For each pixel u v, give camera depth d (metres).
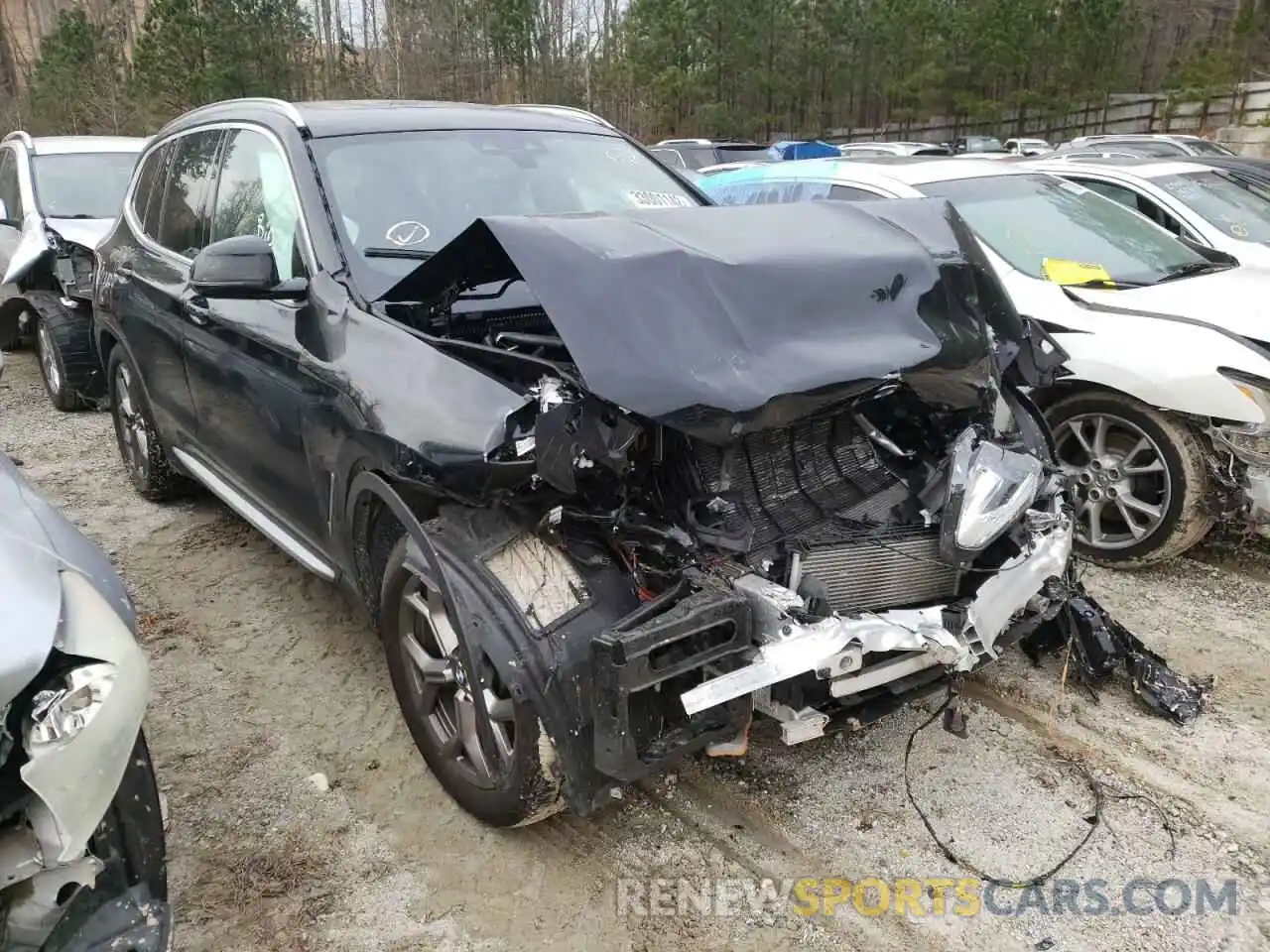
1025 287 5.06
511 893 2.71
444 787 3.01
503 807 2.73
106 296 5.09
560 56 37.47
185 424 4.49
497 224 2.71
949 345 2.92
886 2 34.88
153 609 4.31
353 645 4.01
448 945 2.55
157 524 5.23
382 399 2.80
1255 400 4.12
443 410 2.61
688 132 35.03
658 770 2.38
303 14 33.50
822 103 36.69
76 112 31.19
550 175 3.95
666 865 2.81
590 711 2.38
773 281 2.78
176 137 4.81
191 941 2.56
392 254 3.36
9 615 1.84
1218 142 29.95
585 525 2.64
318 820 3.01
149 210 4.95
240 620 4.21
